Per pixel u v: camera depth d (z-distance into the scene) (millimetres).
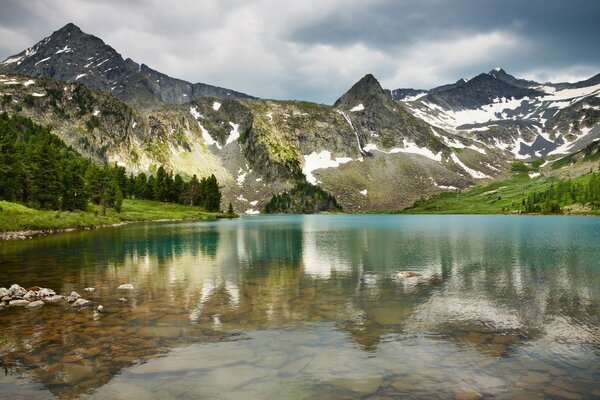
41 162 111000
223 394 13289
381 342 18562
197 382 14172
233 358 16453
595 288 30484
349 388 13773
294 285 31562
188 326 20719
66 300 26016
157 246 60094
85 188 129125
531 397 13148
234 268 39969
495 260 45219
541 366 15797
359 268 40125
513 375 14938
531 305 25547
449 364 15969
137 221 144125
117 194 148000
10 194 102250
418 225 133500
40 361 15898
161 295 27781
